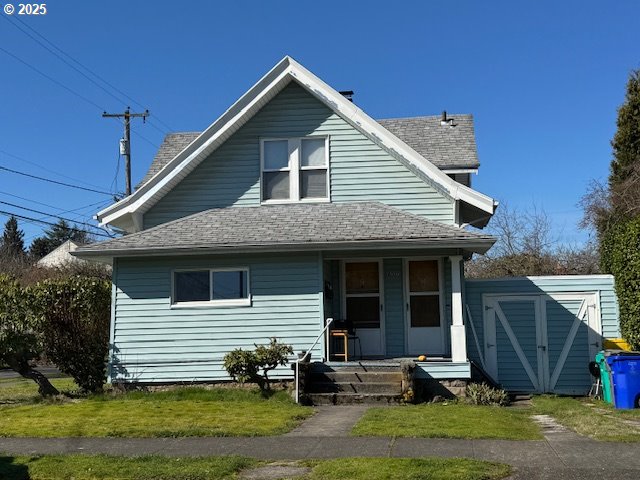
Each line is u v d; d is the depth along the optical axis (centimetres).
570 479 743
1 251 5588
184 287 1538
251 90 1634
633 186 2153
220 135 1645
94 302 1584
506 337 1625
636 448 886
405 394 1326
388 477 746
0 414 1228
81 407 1292
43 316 1480
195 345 1509
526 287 1631
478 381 1523
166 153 1984
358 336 1608
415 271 1616
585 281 1617
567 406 1305
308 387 1380
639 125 2342
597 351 1595
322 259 1502
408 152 1614
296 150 1669
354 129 1656
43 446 960
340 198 1644
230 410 1237
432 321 1598
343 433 1012
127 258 1541
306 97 1675
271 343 1414
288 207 1639
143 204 1634
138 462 845
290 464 830
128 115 3450
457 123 1970
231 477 777
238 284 1526
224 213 1634
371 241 1433
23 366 1495
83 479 790
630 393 1263
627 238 1469
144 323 1521
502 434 981
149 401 1364
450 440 948
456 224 1597
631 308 1448
